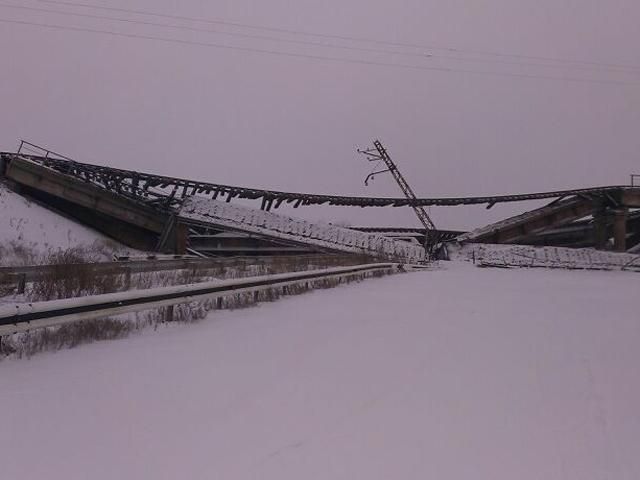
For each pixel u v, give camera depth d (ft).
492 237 215.72
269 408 20.84
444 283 92.02
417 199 211.82
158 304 37.11
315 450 16.94
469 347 33.65
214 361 28.02
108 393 22.04
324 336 36.19
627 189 201.16
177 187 170.50
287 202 196.24
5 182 158.81
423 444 17.71
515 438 18.51
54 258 60.23
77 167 160.76
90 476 14.78
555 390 24.40
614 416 20.99
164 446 16.93
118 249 150.82
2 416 19.07
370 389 23.76
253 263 90.53
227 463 15.79
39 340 30.25
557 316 49.96
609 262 194.18
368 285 82.84
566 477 15.65
